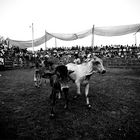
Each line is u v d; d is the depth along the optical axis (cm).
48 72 596
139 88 951
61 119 525
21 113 570
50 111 588
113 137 428
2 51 2164
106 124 498
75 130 461
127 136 433
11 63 2283
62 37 2056
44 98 742
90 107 616
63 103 670
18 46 2931
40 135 433
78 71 616
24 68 2347
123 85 1041
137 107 640
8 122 500
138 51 2347
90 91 879
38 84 1040
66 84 561
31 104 662
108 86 1013
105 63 2406
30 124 490
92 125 491
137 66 2109
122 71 1809
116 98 755
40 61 963
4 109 606
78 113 575
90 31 1794
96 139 419
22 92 850
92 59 599
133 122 512
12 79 1277
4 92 848
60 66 552
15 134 434
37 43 2767
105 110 609
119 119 533
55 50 2681
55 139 417
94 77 1409
